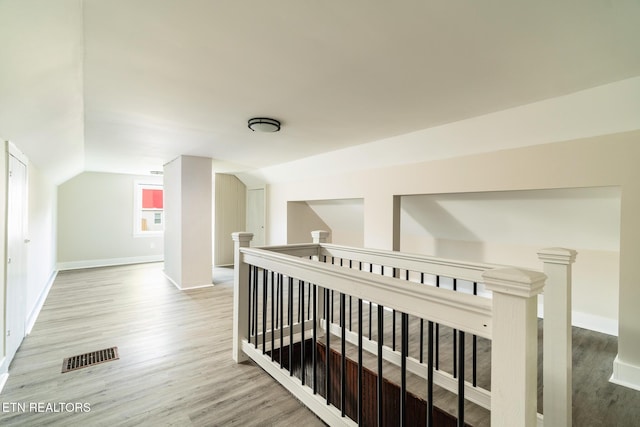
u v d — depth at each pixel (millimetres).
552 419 1491
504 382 950
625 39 1481
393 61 1737
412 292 1240
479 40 1516
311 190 5109
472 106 2393
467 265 1887
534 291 901
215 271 6094
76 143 3570
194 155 4594
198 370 2377
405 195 3820
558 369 1478
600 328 3340
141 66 1799
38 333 3037
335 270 1621
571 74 1852
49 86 1854
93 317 3506
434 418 2035
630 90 1920
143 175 6977
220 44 1568
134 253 6902
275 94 2215
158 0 1228
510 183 2707
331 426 1691
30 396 2033
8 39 1256
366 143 3637
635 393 2152
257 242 6641
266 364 2248
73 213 6266
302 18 1358
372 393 2482
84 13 1302
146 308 3828
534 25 1386
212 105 2434
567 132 2338
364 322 3404
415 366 2346
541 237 3582
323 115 2645
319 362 2963
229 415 1873
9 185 2367
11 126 2139
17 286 2670
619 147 2160
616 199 2689
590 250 3369
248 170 6102
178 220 4777
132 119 2783
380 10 1297
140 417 1843
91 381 2209
